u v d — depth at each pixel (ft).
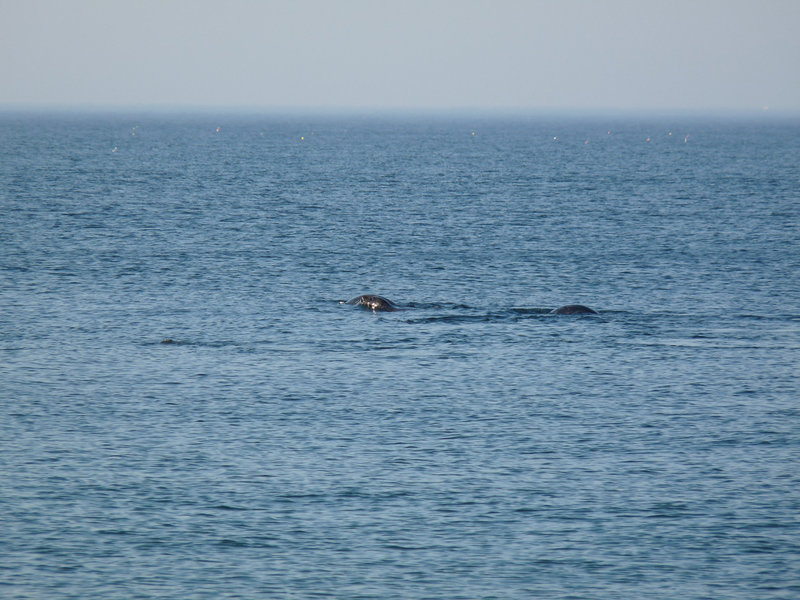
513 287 599.57
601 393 369.30
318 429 322.34
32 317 493.36
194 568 226.58
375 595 215.72
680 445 309.83
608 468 288.71
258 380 383.04
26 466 284.61
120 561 229.45
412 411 343.87
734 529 248.52
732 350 440.86
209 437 313.12
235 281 605.73
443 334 469.16
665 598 215.10
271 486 272.31
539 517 254.47
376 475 281.33
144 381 379.55
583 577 224.33
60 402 349.61
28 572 223.51
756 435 320.09
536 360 419.74
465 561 231.09
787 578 224.12
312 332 470.39
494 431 322.34
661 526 249.55
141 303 533.55
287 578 222.69
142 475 279.08
